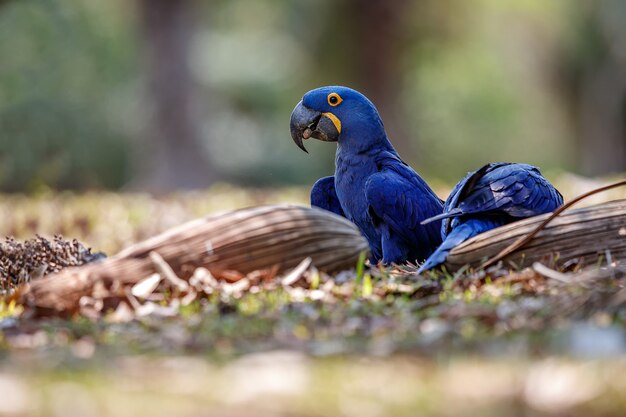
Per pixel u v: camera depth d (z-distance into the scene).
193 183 52.72
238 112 63.78
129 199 27.66
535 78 68.94
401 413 5.59
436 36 61.00
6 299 9.45
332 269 10.02
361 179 13.27
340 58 59.47
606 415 5.66
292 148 61.94
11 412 5.59
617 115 65.25
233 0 65.44
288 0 61.75
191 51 52.84
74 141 51.47
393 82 59.50
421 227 12.82
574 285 8.86
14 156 49.75
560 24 65.06
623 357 6.52
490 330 7.59
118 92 53.62
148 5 52.03
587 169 66.75
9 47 51.03
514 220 10.97
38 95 50.66
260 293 9.21
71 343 7.70
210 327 8.01
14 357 7.06
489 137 72.81
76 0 53.56
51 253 10.82
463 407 5.68
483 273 9.85
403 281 9.79
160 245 9.35
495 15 64.56
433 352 6.87
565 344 6.93
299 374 6.28
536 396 5.82
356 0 58.38
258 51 65.00
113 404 5.71
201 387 6.04
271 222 9.73
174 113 52.47
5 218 22.64
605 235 10.05
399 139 59.56
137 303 8.93
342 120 13.26
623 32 62.97
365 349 7.04
